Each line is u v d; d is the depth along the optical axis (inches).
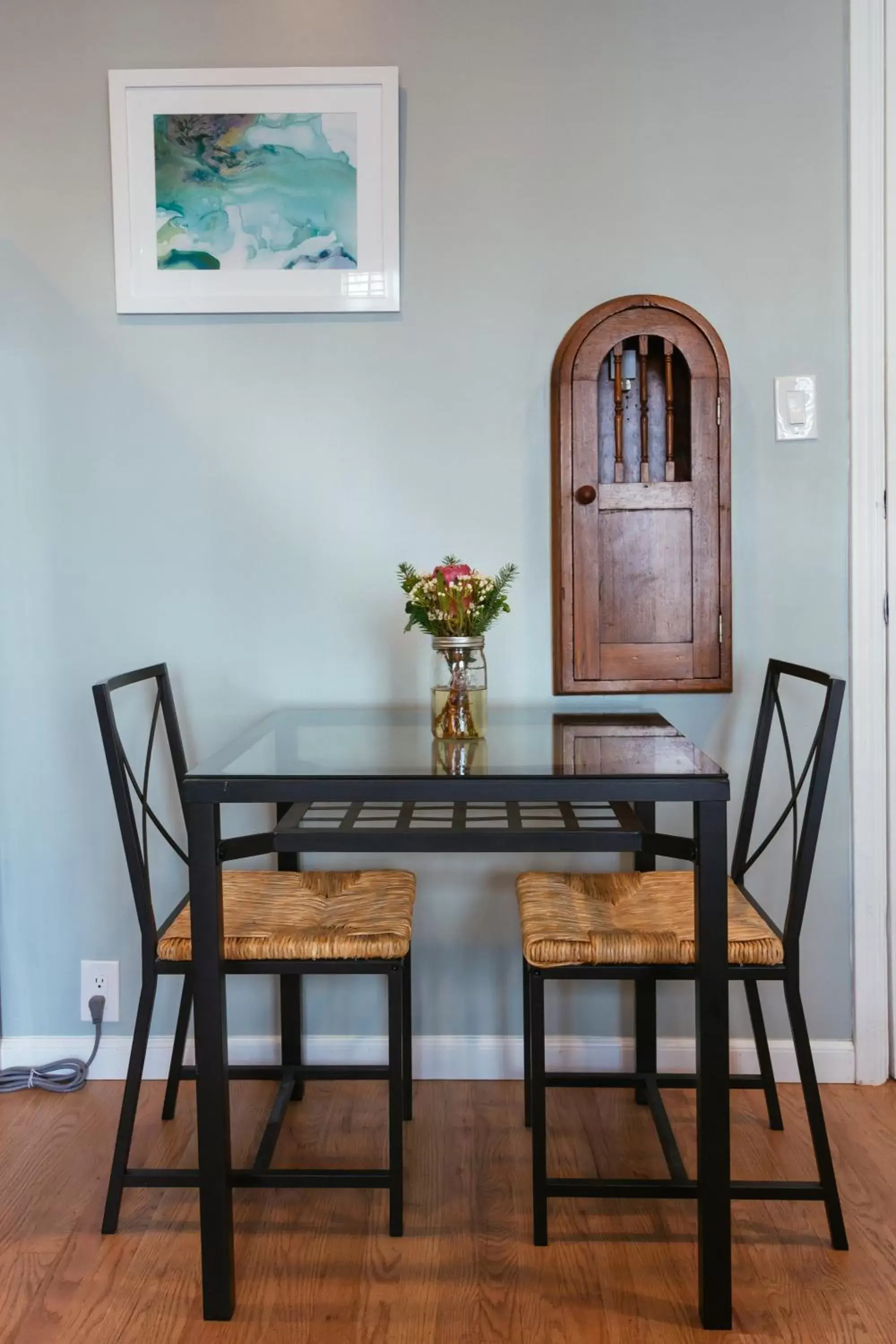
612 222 82.1
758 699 84.2
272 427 83.8
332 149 81.4
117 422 83.9
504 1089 84.5
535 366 83.0
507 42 81.5
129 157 81.7
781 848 84.7
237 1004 86.4
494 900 85.4
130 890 86.4
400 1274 61.4
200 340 83.4
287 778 57.7
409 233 82.6
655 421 82.7
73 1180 71.5
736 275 82.1
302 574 84.6
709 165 81.8
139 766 85.7
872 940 83.6
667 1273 61.5
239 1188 69.8
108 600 84.9
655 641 80.4
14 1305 59.1
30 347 83.6
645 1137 76.2
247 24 81.3
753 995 75.5
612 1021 85.7
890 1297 59.1
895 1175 70.7
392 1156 63.6
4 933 86.2
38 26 81.7
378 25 81.4
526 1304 58.9
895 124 80.4
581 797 57.0
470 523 83.9
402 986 66.1
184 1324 57.6
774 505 83.2
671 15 81.2
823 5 80.7
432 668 73.3
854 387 81.6
